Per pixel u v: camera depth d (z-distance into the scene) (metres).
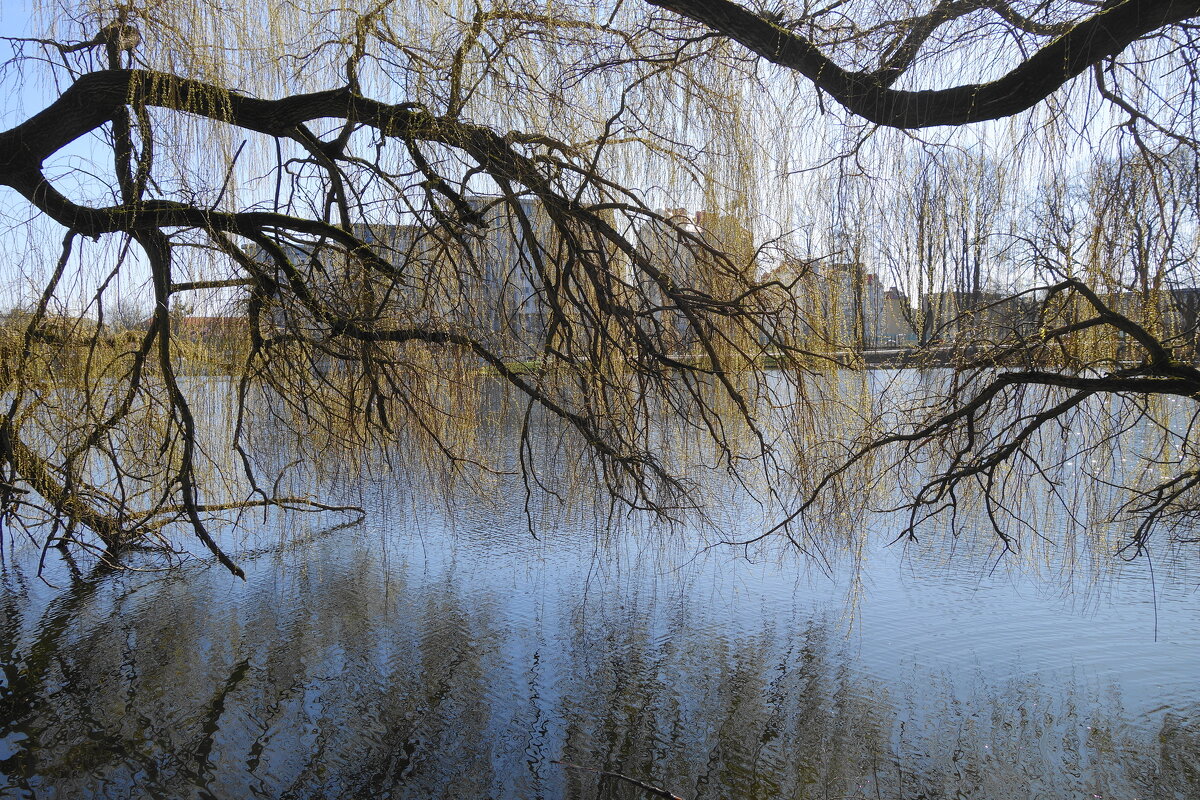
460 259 6.61
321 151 6.49
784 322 6.82
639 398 6.55
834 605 6.94
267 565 8.41
